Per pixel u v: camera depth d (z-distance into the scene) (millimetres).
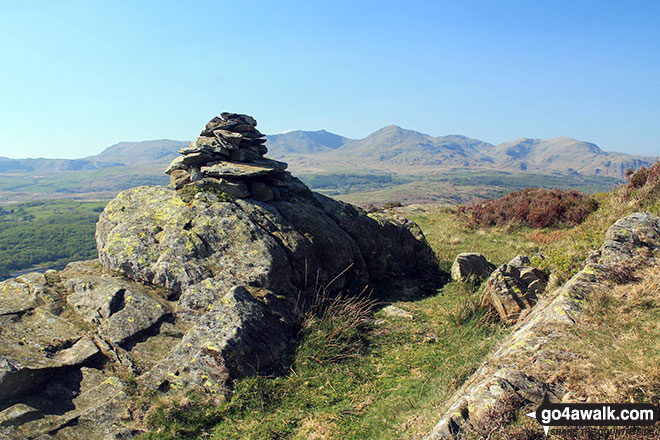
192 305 10898
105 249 12836
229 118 16297
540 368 5906
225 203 13938
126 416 8180
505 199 26453
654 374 5191
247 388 8781
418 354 10094
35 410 8008
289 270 12719
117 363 9484
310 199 17156
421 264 17500
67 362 9156
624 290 7285
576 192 25219
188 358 9281
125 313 10477
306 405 8539
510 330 9547
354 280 14844
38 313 10531
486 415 5375
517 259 11891
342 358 10211
